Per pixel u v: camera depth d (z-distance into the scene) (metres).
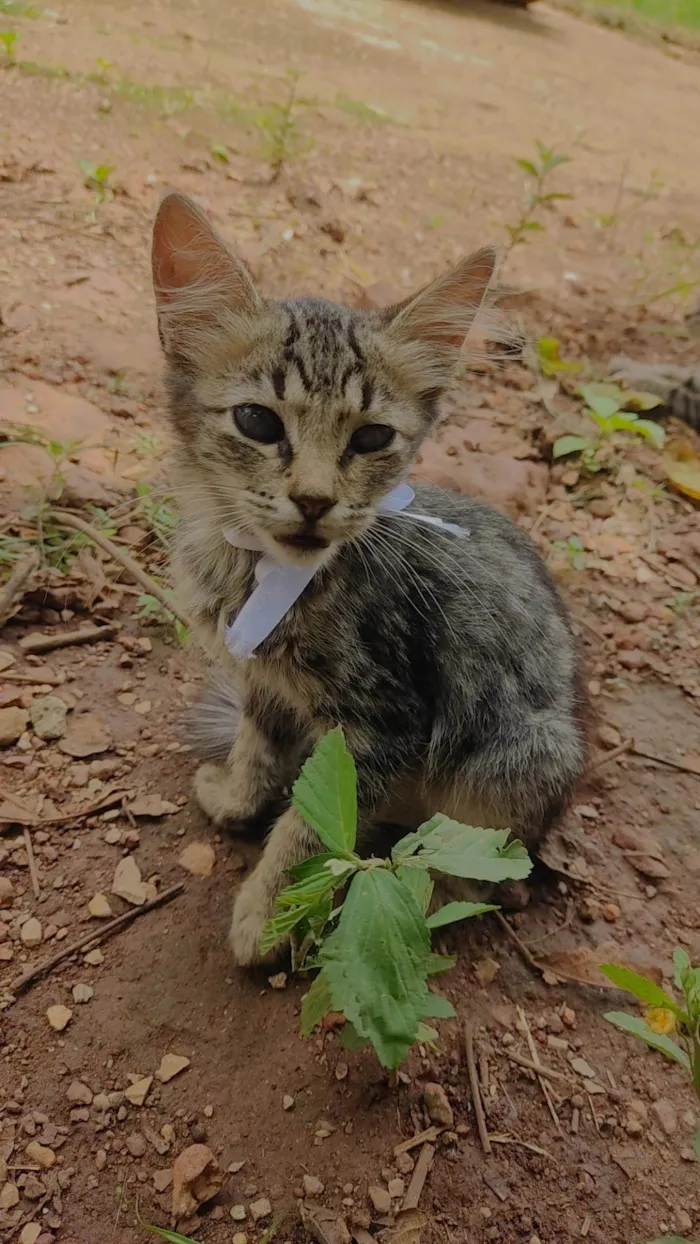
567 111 1.04
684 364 0.52
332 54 1.00
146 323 0.44
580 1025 0.24
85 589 0.32
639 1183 0.21
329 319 0.24
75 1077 0.21
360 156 0.73
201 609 0.26
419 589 0.25
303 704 0.25
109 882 0.24
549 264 0.63
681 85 1.28
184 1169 0.19
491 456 0.43
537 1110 0.22
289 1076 0.21
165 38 0.87
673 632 0.37
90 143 0.59
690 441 0.48
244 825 0.27
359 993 0.16
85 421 0.38
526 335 0.50
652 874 0.28
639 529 0.41
